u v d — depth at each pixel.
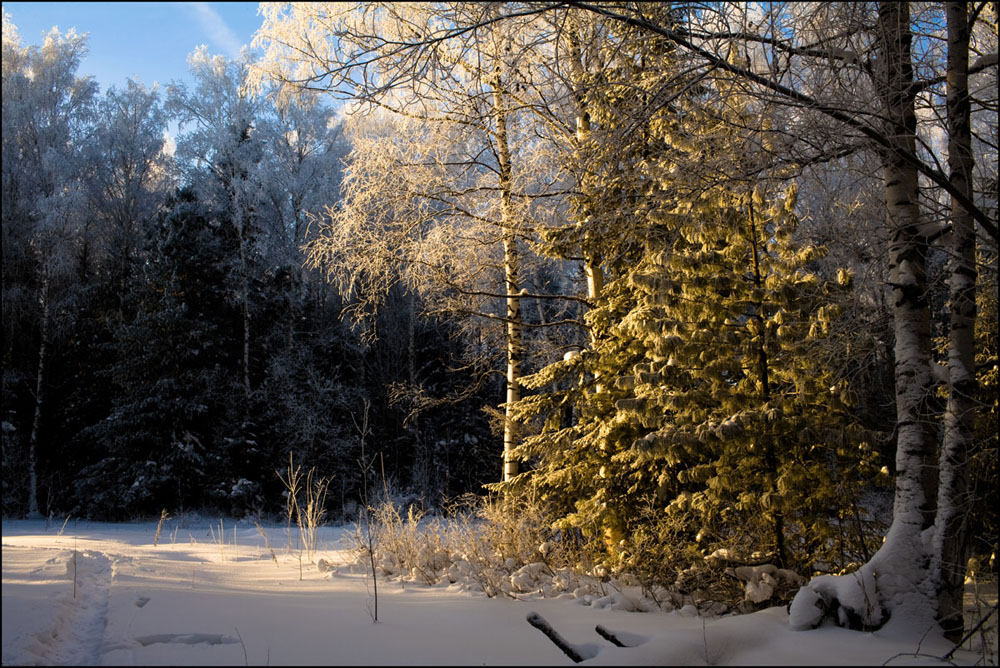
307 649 4.00
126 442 24.45
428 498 24.75
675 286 7.38
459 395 14.23
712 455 7.45
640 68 6.61
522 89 9.52
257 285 29.17
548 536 8.40
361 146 11.39
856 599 4.92
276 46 9.88
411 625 4.77
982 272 6.14
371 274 11.72
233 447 25.64
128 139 33.38
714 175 6.12
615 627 4.98
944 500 5.28
